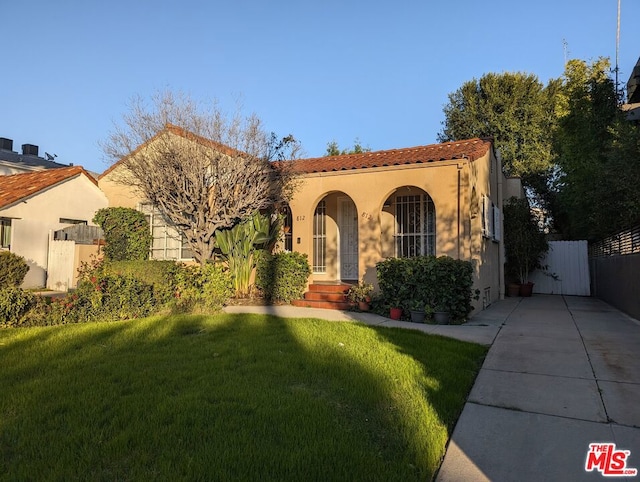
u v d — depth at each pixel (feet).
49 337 22.67
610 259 41.29
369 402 13.91
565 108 59.93
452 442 11.97
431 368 17.78
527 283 53.01
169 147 34.47
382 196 36.37
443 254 33.63
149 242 45.88
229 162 35.17
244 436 11.31
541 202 82.07
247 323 26.76
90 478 9.43
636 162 31.94
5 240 49.85
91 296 28.19
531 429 12.64
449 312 28.99
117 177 42.42
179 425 11.93
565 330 26.71
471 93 85.87
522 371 18.04
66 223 55.52
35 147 96.48
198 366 17.52
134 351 20.04
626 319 31.48
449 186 33.81
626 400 14.66
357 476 9.65
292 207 40.24
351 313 32.71
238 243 38.42
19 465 9.94
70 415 12.62
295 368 17.25
